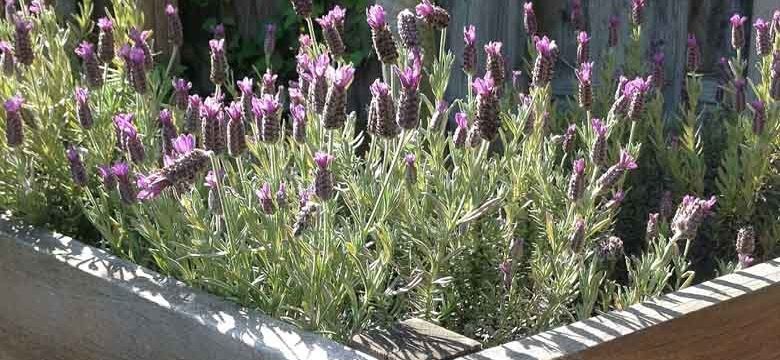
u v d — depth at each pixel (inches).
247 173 106.4
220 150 89.6
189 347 89.6
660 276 100.3
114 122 114.7
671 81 179.0
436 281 94.7
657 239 119.6
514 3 185.6
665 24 178.9
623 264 128.0
